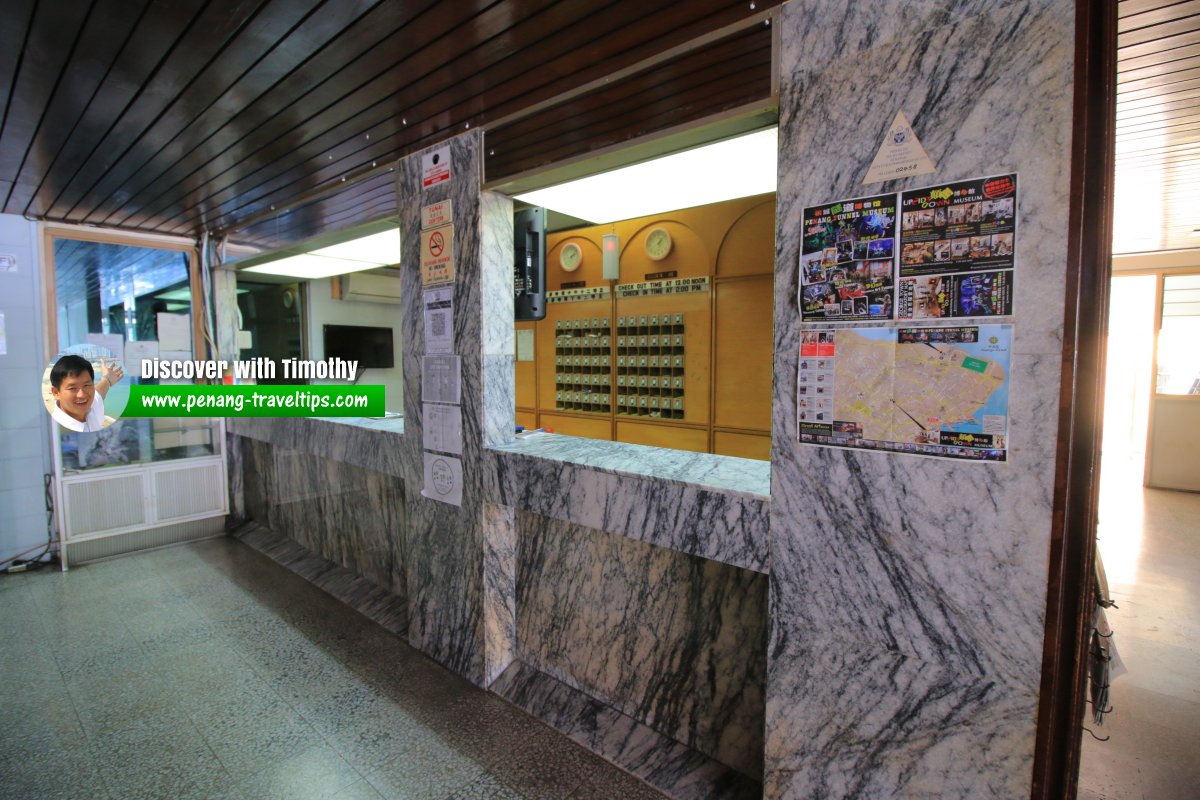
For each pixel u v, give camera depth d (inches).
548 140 83.4
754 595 70.5
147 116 91.4
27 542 151.9
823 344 55.4
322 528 148.1
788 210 57.0
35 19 65.4
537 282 100.1
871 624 53.9
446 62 74.7
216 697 92.9
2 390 147.6
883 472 52.7
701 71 69.6
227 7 63.2
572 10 63.0
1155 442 244.1
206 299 175.6
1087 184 44.5
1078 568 46.5
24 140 100.8
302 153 106.0
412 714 88.6
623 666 83.8
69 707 90.1
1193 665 106.0
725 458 81.0
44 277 153.9
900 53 49.6
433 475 101.1
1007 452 47.0
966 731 49.9
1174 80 82.8
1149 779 77.4
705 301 154.6
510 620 98.0
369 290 267.7
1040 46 43.8
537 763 78.4
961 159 47.5
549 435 101.9
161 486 164.9
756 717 71.0
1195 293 233.8
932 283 49.5
